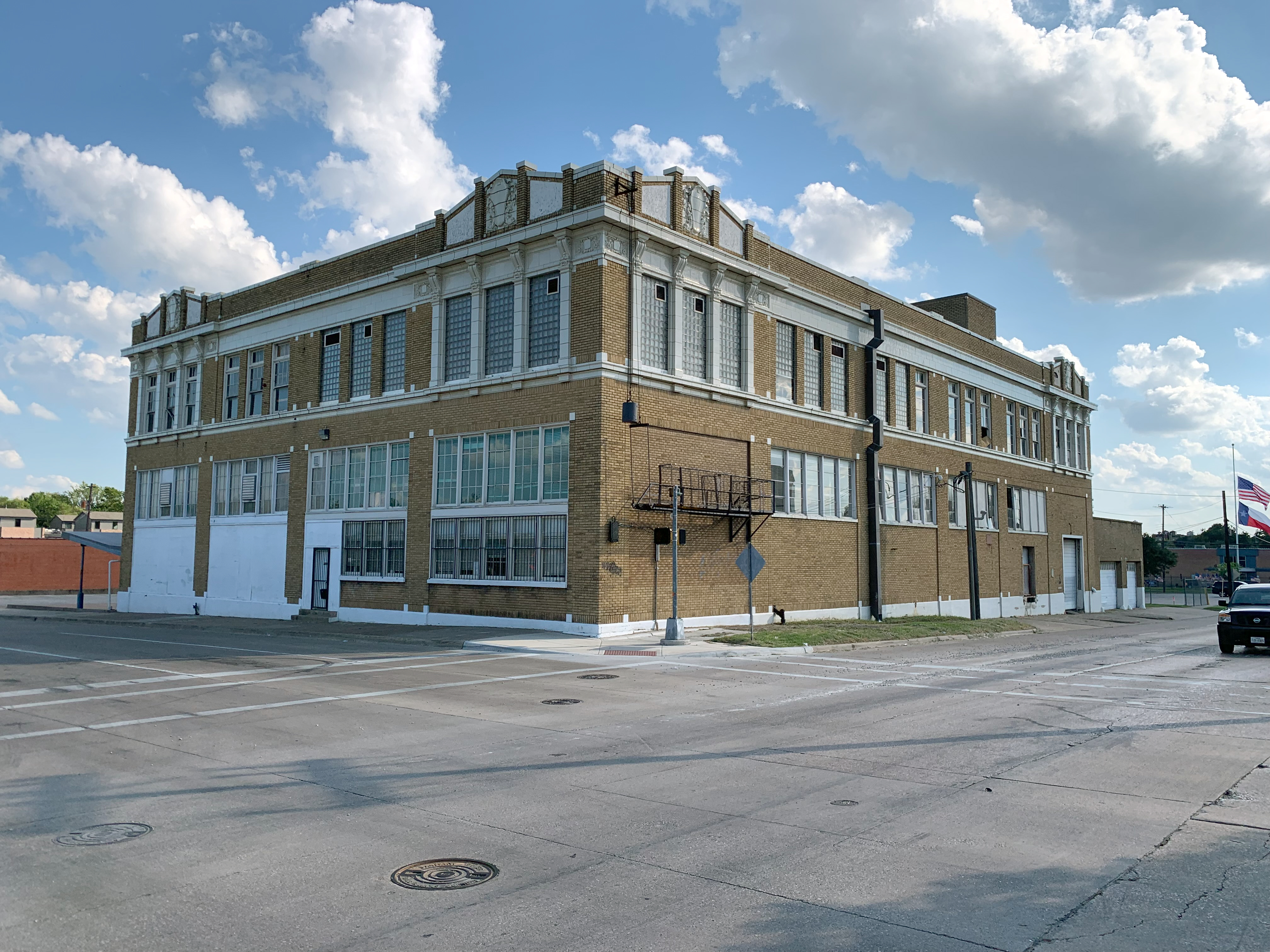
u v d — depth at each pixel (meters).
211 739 10.91
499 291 27.41
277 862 6.39
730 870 6.16
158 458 40.94
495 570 26.61
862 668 18.66
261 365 36.31
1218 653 23.12
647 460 25.33
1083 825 7.14
